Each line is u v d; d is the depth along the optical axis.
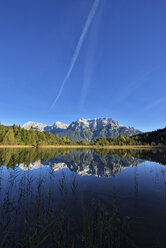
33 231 5.08
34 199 8.05
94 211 6.67
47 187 10.28
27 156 29.52
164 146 105.00
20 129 86.81
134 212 6.59
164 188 10.16
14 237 4.82
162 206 7.23
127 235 4.94
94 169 17.61
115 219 5.97
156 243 4.50
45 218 5.96
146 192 9.40
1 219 5.94
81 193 9.08
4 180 11.79
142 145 126.81
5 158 24.97
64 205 7.28
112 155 38.59
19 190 9.47
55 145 110.75
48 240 4.72
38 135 104.06
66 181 11.97
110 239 4.74
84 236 4.83
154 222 5.72
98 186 10.64
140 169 17.42
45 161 23.80
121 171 16.34
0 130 74.44
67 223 5.66
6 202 7.59
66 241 4.62
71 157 32.19
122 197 8.45
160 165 20.31
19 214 6.33
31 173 14.70
